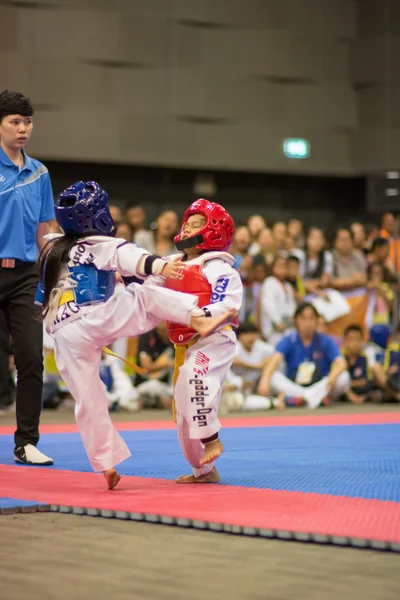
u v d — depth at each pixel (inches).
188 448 163.8
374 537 109.3
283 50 546.3
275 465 194.4
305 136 551.2
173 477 175.0
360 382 448.5
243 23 536.7
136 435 279.0
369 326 460.8
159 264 150.9
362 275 462.6
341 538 109.5
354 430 296.0
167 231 433.7
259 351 421.1
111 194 519.2
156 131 516.4
